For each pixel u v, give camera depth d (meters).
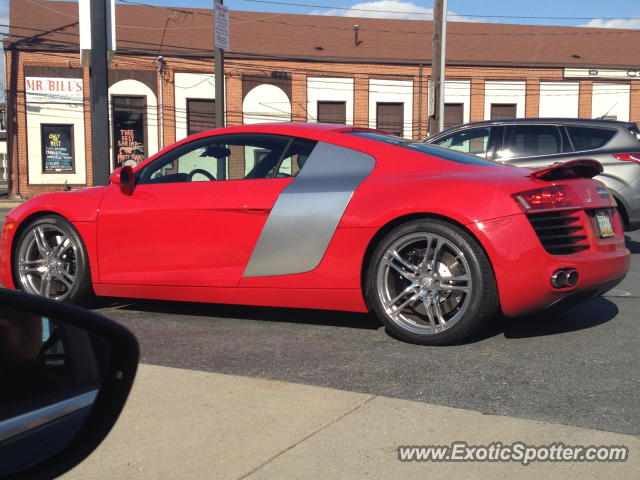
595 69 32.47
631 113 32.88
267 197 3.91
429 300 3.54
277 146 4.09
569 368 3.20
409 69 31.58
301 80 30.70
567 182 3.58
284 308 4.56
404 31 33.41
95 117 10.50
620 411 2.66
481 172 3.63
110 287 4.34
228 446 2.34
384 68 31.38
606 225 3.77
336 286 3.75
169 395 2.81
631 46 34.03
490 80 32.09
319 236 3.76
